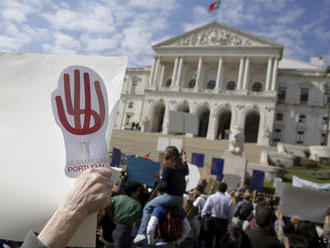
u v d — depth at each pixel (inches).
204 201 330.6
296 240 164.9
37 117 73.9
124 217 184.2
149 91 2256.4
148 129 2129.7
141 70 2664.9
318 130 2105.1
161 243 182.7
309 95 2206.0
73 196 59.8
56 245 54.7
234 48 2101.4
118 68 83.5
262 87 2172.7
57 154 72.4
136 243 243.8
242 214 336.5
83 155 75.0
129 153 1659.7
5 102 73.5
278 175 1154.0
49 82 77.3
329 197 223.5
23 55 78.8
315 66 2687.0
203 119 2309.3
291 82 2269.9
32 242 54.6
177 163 195.6
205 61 2284.7
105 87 81.2
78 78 79.6
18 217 65.6
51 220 57.6
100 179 63.1
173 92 2181.3
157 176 288.5
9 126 71.8
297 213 228.2
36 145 71.9
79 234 65.1
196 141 1658.5
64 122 75.4
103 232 182.5
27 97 75.1
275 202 309.9
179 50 2258.9
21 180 68.2
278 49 2012.8
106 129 79.2
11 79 75.7
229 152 788.6
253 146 1686.8
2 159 68.8
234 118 1989.4
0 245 113.2
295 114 2187.5
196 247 284.7
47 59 79.7
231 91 2048.5
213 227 273.4
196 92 2118.6
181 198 193.8
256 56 2052.2
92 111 78.8
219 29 2180.1
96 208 60.0
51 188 69.6
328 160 1576.0
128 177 322.7
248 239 153.7
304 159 1491.1
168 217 183.9
